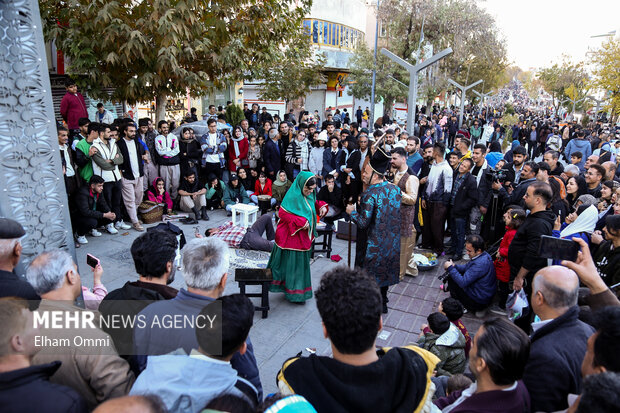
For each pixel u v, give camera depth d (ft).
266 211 28.40
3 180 9.41
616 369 5.63
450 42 66.08
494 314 17.22
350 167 26.63
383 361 5.47
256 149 31.37
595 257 13.35
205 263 7.36
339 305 5.31
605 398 4.46
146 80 24.59
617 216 11.81
